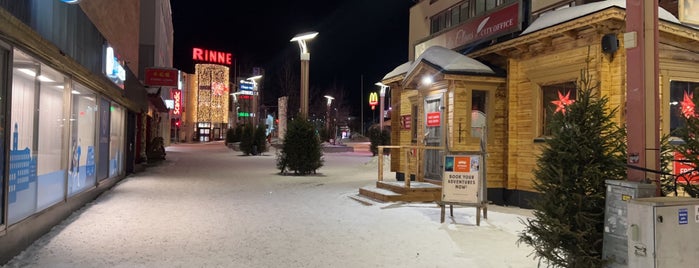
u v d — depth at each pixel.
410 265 5.36
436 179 11.02
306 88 17.47
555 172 4.53
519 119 9.89
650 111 4.00
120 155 14.34
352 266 5.32
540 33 8.90
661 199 3.59
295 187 12.83
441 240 6.56
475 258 5.65
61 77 7.61
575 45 8.67
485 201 7.87
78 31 8.11
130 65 17.84
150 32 29.38
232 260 5.50
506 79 10.24
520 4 10.58
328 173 17.58
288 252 5.89
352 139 63.62
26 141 6.08
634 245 3.54
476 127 10.35
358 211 8.85
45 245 6.07
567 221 4.33
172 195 11.04
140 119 19.53
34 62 6.24
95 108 10.34
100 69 10.11
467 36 12.36
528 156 9.60
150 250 5.89
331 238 6.65
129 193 11.30
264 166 21.03
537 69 9.47
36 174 6.48
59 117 7.64
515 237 6.75
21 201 5.90
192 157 28.03
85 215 8.27
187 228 7.25
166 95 38.88
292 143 16.72
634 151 4.05
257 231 7.09
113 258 5.50
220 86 69.25
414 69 11.09
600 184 4.28
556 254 4.45
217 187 12.77
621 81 8.03
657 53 4.02
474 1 15.66
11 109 5.30
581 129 4.49
